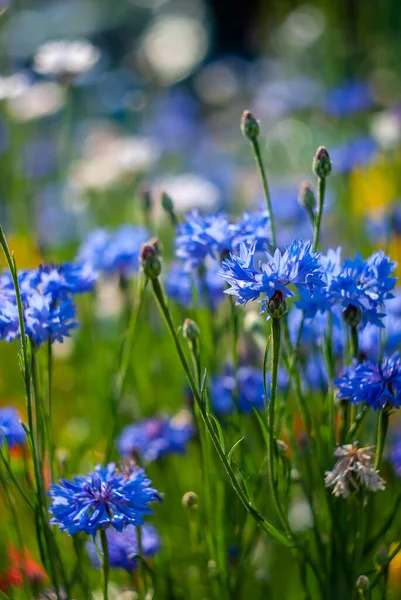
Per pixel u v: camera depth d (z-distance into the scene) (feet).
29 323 2.83
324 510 3.02
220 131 7.23
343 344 3.00
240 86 7.84
